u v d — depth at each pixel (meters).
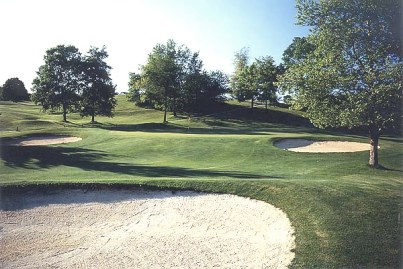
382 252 11.12
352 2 23.58
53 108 68.25
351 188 15.63
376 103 22.19
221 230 13.54
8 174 22.12
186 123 68.75
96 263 11.66
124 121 73.50
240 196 16.02
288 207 14.51
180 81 78.31
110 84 69.06
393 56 23.44
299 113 76.94
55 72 66.12
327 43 24.27
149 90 69.44
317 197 14.80
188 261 11.50
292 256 11.27
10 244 13.19
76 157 28.53
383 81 22.31
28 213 15.61
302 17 24.86
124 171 22.80
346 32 23.22
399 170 25.33
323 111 24.70
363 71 23.25
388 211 13.37
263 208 14.91
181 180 17.55
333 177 22.34
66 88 66.62
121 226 14.30
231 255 11.74
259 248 12.08
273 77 77.38
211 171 22.97
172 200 16.12
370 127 25.16
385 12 22.83
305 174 23.03
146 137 36.06
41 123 61.53
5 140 36.28
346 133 57.03
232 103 91.12
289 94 26.28
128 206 15.86
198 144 32.66
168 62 69.56
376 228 12.31
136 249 12.42
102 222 14.72
